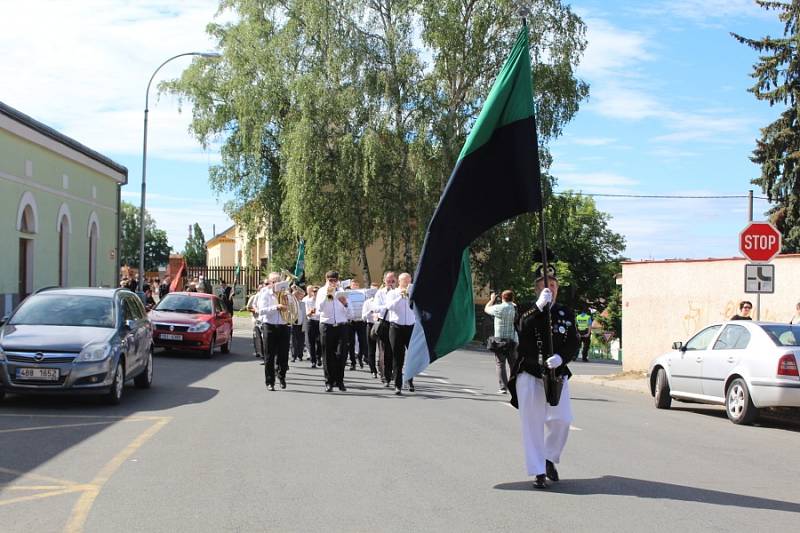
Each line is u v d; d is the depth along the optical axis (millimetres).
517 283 41594
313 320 20641
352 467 8250
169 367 19375
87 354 12156
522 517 6398
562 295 67500
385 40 36656
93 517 6234
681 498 7211
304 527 6020
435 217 8141
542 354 7551
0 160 23047
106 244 34031
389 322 15328
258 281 47156
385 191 37375
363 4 36781
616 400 16438
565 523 6238
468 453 9164
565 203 39500
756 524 6367
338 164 36406
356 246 38688
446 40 36031
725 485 7883
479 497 7062
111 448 9062
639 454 9555
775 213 37469
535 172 8117
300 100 35750
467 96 36531
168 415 11656
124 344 13031
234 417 11562
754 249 15547
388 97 35562
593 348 59406
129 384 15523
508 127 8156
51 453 8727
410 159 35594
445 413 12570
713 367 13750
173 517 6266
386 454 8984
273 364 15188
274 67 38469
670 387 14938
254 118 39125
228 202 43000
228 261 81188
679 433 11633
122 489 7168
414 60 35875
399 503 6789
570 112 37531
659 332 22359
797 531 6195
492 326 40188
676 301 21703
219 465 8234
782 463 9344
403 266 40312
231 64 40062
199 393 14438
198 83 42438
